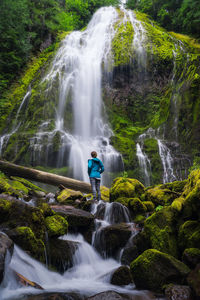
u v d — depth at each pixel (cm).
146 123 1897
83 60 2169
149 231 447
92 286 383
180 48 2252
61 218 502
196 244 378
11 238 379
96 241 529
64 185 939
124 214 595
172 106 1531
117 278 392
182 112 1448
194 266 344
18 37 2322
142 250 459
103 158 1477
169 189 664
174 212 442
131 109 1977
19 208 440
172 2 3034
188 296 297
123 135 1711
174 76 1806
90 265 477
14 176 973
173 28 2892
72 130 1844
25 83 2139
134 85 2047
